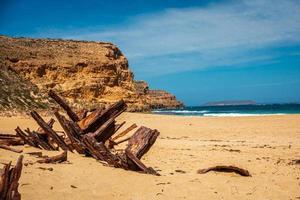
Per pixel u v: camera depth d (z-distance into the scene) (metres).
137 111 62.91
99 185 8.09
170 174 10.08
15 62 57.06
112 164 10.66
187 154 14.48
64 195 7.03
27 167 9.10
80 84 58.81
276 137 22.31
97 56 71.06
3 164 9.08
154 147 16.69
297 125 29.69
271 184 9.21
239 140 21.02
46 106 44.00
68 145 13.76
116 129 14.89
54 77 58.03
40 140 13.64
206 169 10.45
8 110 35.66
